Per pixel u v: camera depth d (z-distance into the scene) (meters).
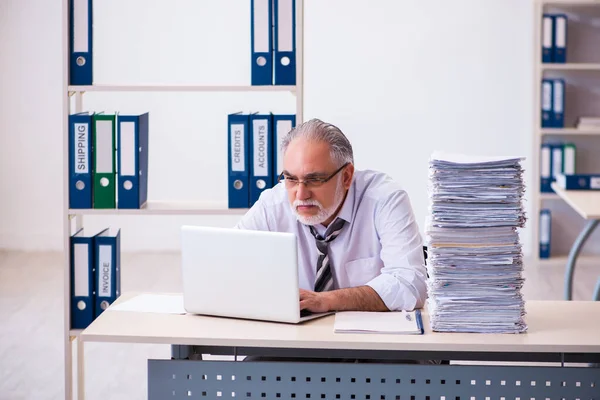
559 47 6.95
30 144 7.57
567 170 7.06
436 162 2.49
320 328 2.49
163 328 2.49
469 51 7.34
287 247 2.46
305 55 7.41
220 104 7.48
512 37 7.30
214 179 7.57
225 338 2.40
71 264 3.65
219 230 2.54
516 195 2.48
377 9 7.33
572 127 7.21
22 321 5.43
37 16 7.43
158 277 6.66
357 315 2.61
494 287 2.47
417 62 7.37
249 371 2.49
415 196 7.51
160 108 7.48
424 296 2.74
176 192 7.59
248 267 2.52
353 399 2.49
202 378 2.51
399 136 7.46
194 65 7.41
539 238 7.15
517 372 2.44
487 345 2.37
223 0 7.34
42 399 4.12
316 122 2.79
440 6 7.30
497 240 2.48
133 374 4.49
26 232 7.67
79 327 3.67
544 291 6.16
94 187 3.63
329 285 3.00
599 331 2.49
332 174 2.74
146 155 3.82
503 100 7.38
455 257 2.48
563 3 6.93
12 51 7.46
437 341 2.39
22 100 7.51
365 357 2.52
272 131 3.61
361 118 7.45
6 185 7.62
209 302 2.59
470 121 7.41
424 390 2.46
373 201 2.96
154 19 7.35
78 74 3.61
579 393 2.44
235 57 7.40
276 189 3.10
